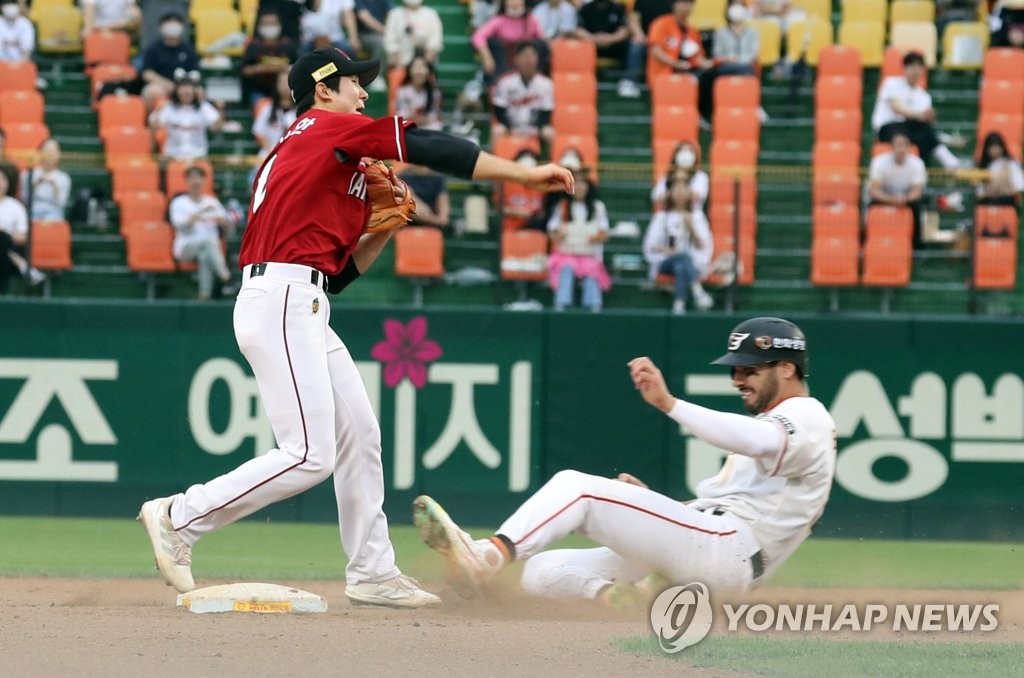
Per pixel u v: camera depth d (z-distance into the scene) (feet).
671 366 130.31
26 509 129.59
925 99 166.30
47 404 129.49
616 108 177.06
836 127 172.04
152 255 145.69
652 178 144.77
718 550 64.80
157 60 173.27
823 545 125.18
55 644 56.75
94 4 182.50
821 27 181.47
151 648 56.03
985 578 101.55
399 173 143.74
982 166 162.40
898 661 56.85
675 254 142.51
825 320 129.80
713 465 130.00
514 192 141.69
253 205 67.41
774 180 152.35
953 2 183.83
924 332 129.90
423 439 130.00
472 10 184.75
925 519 130.00
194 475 129.08
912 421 129.90
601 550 70.69
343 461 70.18
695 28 181.78
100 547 111.14
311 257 65.98
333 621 64.18
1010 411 130.11
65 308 129.29
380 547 70.59
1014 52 178.50
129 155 167.22
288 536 122.52
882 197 147.54
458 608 69.87
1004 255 146.41
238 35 183.73
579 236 141.18
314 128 66.28
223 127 168.76
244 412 129.29
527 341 130.31
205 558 105.91
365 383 129.80
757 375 66.13
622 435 130.11
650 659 56.03
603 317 130.31
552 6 179.83
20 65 177.17
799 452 63.36
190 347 129.29
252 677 50.85
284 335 65.67
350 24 174.70
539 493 65.21
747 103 173.47
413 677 51.39
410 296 149.79
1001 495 129.90
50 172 145.28
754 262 150.82
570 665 54.39
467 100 172.65
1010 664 56.44
